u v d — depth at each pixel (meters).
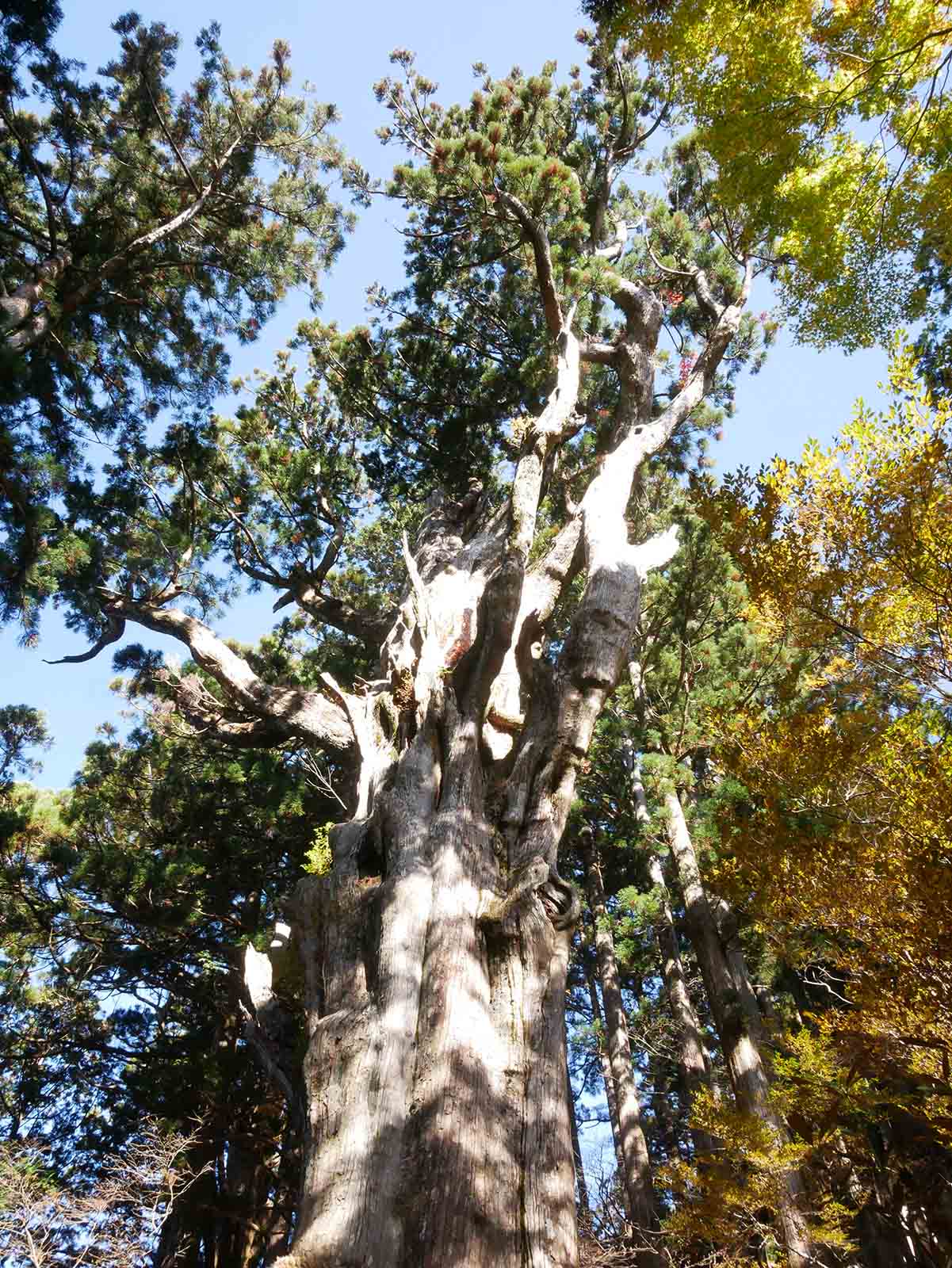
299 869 19.11
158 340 16.89
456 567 13.56
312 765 15.28
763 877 8.79
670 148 18.70
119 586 16.72
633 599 10.27
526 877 7.90
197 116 16.19
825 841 8.54
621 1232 12.60
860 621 8.47
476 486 17.66
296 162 16.98
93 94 14.73
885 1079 10.11
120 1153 14.47
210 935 18.72
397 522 20.11
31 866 17.69
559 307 14.20
